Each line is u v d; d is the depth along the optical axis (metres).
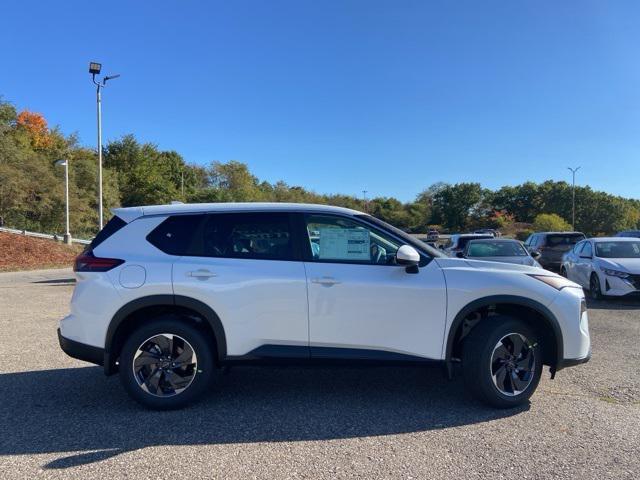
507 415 4.43
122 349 4.51
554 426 4.17
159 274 4.48
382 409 4.56
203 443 3.83
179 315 4.62
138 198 53.31
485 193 109.00
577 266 12.97
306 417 4.37
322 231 4.68
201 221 4.71
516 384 4.59
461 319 4.55
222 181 81.12
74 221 36.94
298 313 4.48
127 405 4.66
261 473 3.37
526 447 3.77
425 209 112.19
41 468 3.43
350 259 4.62
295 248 4.62
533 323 4.83
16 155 33.25
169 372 4.51
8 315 9.58
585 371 5.79
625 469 3.43
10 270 20.00
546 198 98.88
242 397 4.89
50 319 9.12
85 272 4.54
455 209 105.88
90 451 3.69
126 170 53.34
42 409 4.56
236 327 4.46
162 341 4.50
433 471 3.39
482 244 12.82
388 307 4.49
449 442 3.85
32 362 6.15
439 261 4.68
